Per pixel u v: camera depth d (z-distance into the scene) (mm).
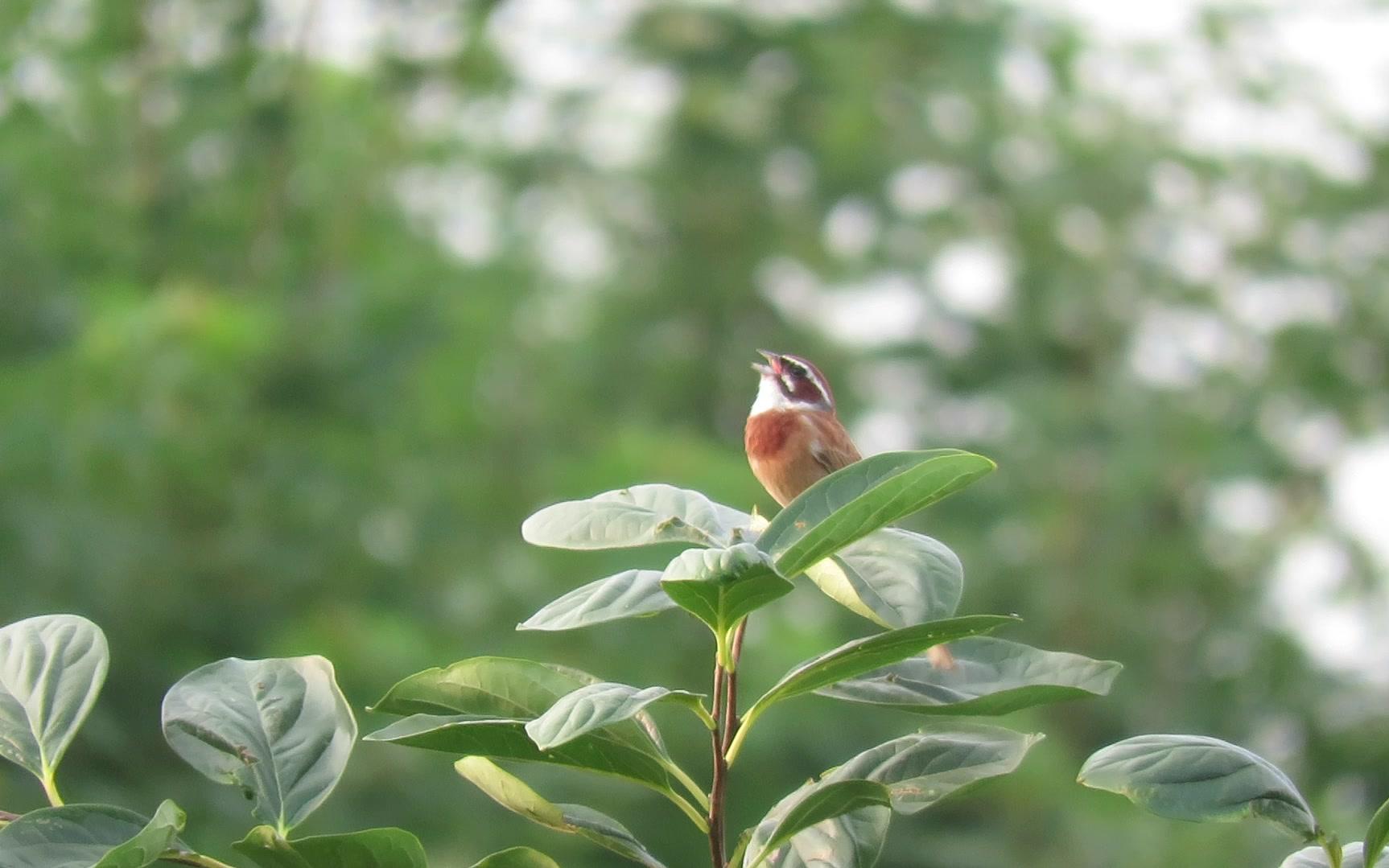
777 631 11602
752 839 3053
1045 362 22141
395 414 13008
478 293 15164
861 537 2793
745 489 13180
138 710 11141
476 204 19359
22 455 11141
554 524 2957
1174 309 22734
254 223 16391
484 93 19703
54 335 11859
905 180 22016
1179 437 20984
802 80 21141
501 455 13727
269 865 2777
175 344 11875
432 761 10641
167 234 15859
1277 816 2824
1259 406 21859
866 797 2887
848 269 21672
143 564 11477
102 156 15852
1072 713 19828
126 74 16328
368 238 16859
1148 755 2920
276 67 16953
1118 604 20375
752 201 21375
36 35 15609
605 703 2654
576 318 19625
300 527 12461
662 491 3037
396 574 12680
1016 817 13688
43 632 3131
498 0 19172
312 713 3025
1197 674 20859
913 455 2703
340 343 12828
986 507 20078
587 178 20750
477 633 12375
